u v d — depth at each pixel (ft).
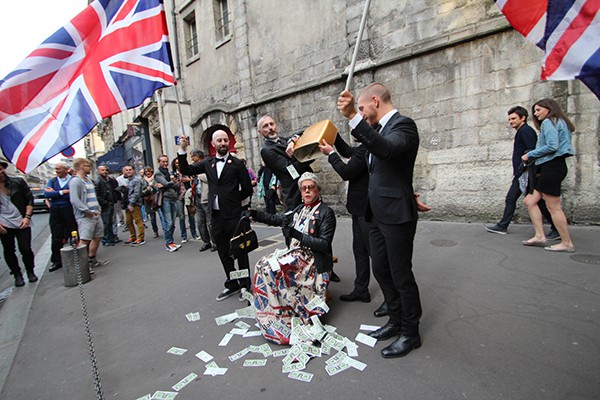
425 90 17.95
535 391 5.56
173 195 19.03
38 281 15.11
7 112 8.29
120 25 9.82
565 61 4.65
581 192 14.33
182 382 6.71
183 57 37.01
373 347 7.26
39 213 60.85
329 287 10.91
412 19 17.95
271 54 26.14
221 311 10.04
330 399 5.84
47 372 7.69
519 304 8.48
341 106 5.72
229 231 10.77
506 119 15.75
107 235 22.30
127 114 64.18
